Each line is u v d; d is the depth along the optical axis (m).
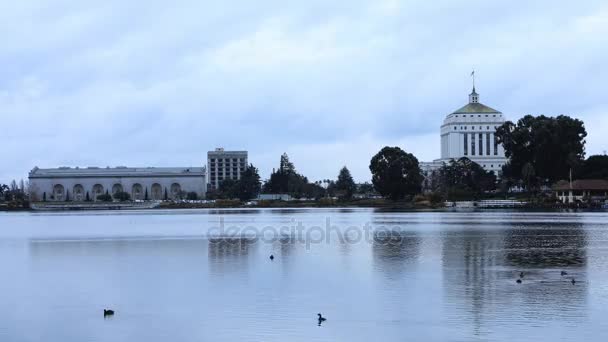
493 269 44.53
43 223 118.69
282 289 37.50
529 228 83.69
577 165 168.62
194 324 29.66
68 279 42.66
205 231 85.31
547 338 26.56
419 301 33.69
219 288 38.09
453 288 37.22
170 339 27.39
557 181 180.75
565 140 171.12
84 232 88.44
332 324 29.25
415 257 51.88
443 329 28.16
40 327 29.64
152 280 41.53
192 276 42.81
